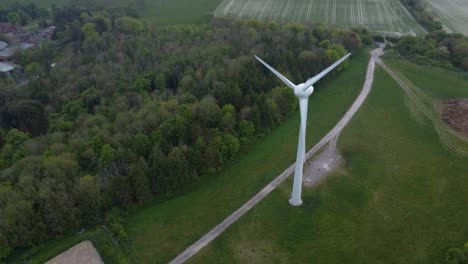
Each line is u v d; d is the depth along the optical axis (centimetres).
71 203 8644
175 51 16400
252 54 14938
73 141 10706
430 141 11500
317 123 12506
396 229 8562
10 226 7994
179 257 8119
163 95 13300
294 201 9256
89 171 9975
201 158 10081
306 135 11919
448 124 12256
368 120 12600
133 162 9862
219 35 17625
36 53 17738
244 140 11238
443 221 8719
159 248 8312
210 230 8725
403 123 12400
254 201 9462
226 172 10406
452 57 16350
